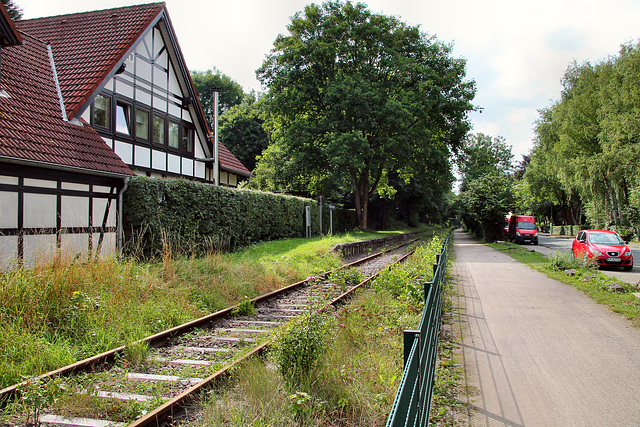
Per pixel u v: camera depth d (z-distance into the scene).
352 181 42.81
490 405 4.97
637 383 5.59
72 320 7.42
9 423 4.40
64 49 17.78
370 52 35.81
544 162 57.12
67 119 14.27
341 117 34.81
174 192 15.68
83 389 5.13
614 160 34.38
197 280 11.37
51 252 9.14
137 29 17.69
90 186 13.31
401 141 33.84
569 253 18.31
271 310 10.09
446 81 36.31
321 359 5.56
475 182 38.66
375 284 11.58
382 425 4.31
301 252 19.12
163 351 6.89
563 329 8.23
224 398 4.77
